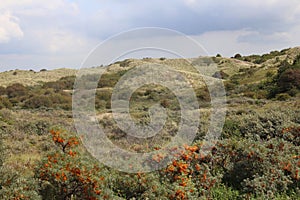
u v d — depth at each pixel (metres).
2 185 5.23
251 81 45.16
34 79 68.50
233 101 28.69
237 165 6.96
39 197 4.94
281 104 24.23
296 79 32.53
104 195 5.21
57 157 5.44
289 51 65.69
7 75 78.44
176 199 5.56
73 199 5.30
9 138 13.22
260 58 73.50
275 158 6.79
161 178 6.13
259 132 10.34
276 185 6.14
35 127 16.38
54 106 32.41
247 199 5.80
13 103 36.09
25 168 7.32
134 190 5.79
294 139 9.09
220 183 6.54
